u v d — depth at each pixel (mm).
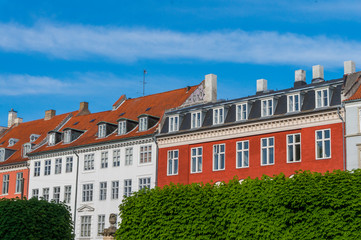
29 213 35469
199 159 54812
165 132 58250
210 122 54781
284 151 48281
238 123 51562
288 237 31203
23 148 75125
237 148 51781
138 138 59906
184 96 63500
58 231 36781
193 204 35469
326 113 46094
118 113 69875
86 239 63281
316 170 46062
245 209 33656
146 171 58719
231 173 51594
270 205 32594
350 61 52656
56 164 68938
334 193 30562
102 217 62219
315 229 30750
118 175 61500
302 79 57656
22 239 34875
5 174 75750
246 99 52344
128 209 38281
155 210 36750
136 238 36938
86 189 64750
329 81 49500
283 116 48500
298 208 31703
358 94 45375
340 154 44938
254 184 34375
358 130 44312
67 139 69375
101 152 63969
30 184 71688
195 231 34812
